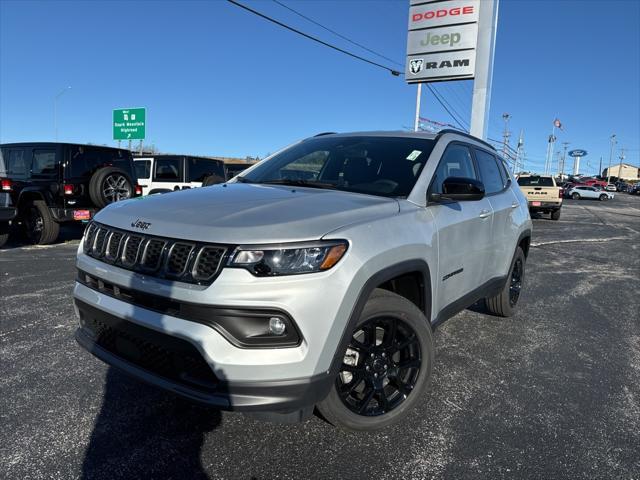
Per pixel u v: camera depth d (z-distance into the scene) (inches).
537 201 773.9
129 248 96.9
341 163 137.4
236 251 83.7
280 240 84.9
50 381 131.1
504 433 111.6
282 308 83.1
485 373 144.9
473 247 143.1
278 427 110.7
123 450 100.8
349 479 93.7
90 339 107.3
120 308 95.1
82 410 116.3
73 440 103.9
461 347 165.8
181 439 105.3
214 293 82.6
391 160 132.9
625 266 343.3
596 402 128.3
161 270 90.0
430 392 131.2
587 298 242.2
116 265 98.2
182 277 86.7
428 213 119.4
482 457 102.0
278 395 84.5
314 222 91.0
